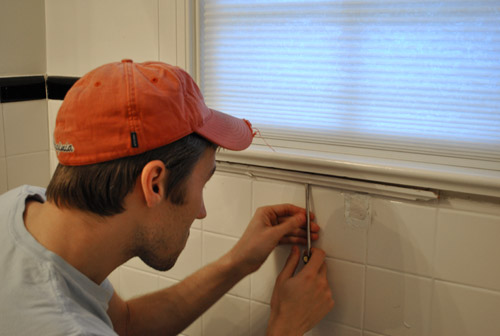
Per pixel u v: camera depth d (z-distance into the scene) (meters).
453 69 0.95
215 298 1.08
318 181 1.07
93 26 1.33
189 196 0.78
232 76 1.18
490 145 0.95
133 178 0.72
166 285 1.35
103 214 0.72
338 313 1.12
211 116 0.83
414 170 0.96
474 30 0.92
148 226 0.77
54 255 0.70
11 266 0.68
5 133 1.39
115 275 1.43
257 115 1.17
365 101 1.04
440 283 1.01
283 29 1.10
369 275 1.07
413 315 1.05
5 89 1.36
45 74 1.45
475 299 0.98
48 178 1.53
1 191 1.40
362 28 1.01
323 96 1.09
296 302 1.01
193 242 1.28
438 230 0.99
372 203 1.04
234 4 1.14
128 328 1.02
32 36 1.41
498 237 0.95
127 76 0.72
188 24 1.17
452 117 0.97
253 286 1.22
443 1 0.93
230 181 1.19
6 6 1.34
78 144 0.71
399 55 0.99
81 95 0.71
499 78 0.92
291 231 1.11
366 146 1.06
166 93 0.73
